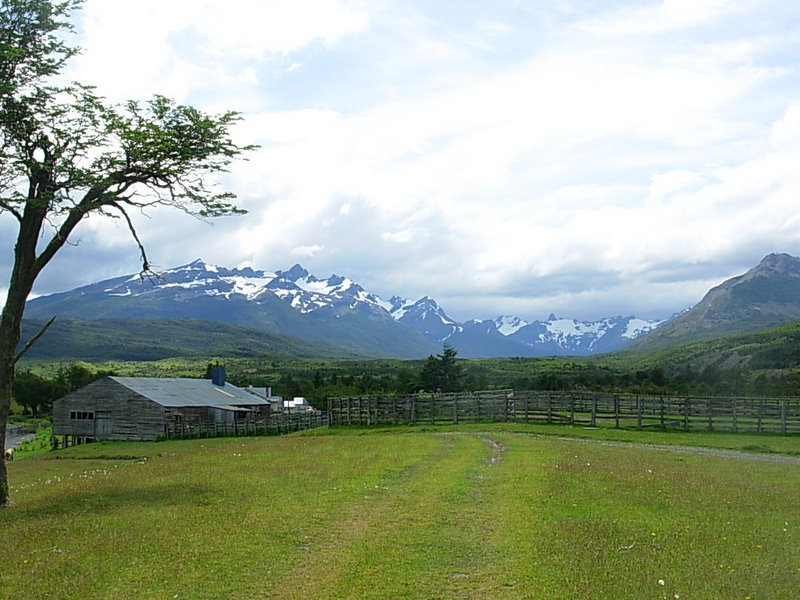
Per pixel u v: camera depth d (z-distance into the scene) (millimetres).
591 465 27094
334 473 25516
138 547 15109
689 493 21375
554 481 23000
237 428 73188
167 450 57562
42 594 12133
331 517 17781
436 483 22891
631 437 42000
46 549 15258
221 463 30391
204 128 24062
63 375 144125
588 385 106688
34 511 20188
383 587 12422
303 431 60656
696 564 13891
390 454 31812
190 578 12961
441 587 12430
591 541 15398
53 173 22641
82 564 13898
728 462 29672
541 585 12477
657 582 12711
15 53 21594
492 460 29297
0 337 22516
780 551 14984
